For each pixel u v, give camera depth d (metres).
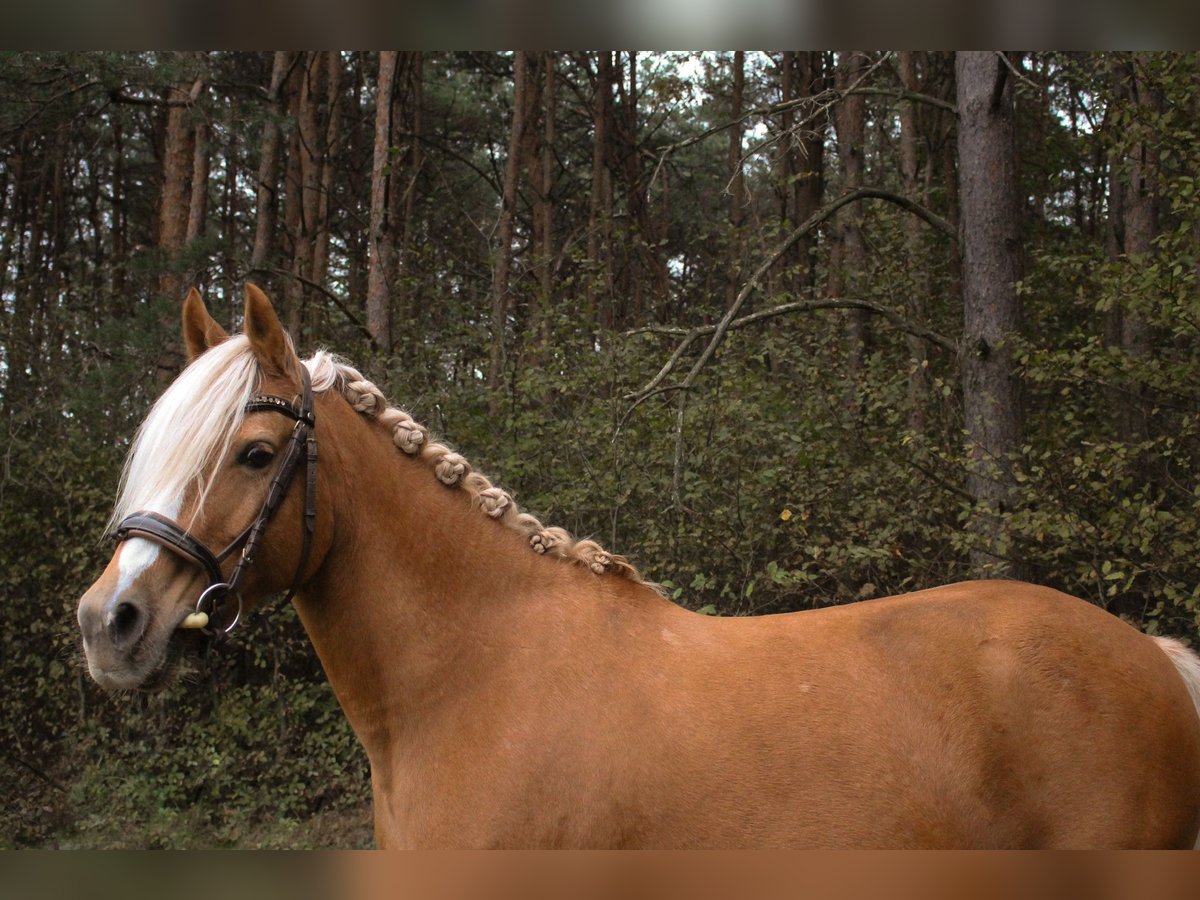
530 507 6.18
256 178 11.38
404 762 2.28
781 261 8.87
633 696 2.22
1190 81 4.94
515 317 10.55
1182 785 2.27
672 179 19.17
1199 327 4.54
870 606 2.48
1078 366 4.95
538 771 2.14
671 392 6.62
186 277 8.75
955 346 5.76
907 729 2.20
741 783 2.13
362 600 2.33
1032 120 11.17
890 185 11.75
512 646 2.29
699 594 5.66
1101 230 11.80
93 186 18.03
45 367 8.05
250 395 2.18
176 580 2.03
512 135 11.63
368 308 8.07
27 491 7.31
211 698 6.94
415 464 2.44
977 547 4.80
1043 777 2.21
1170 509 5.19
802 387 6.46
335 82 13.25
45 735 7.16
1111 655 2.31
